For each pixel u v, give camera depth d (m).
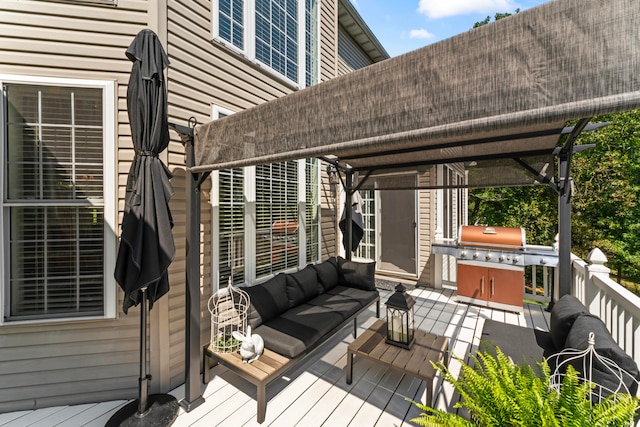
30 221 2.28
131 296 1.99
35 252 2.29
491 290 4.49
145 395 2.16
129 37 2.42
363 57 6.81
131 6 2.42
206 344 2.76
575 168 9.34
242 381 2.68
